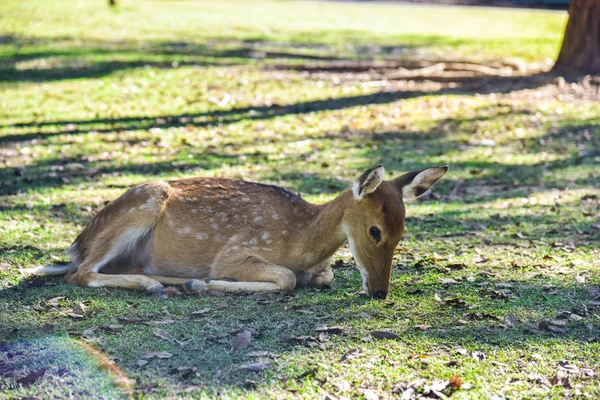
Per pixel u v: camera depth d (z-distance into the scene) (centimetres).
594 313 619
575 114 1566
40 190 1009
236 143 1335
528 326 587
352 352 528
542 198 1052
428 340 554
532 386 489
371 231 625
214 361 506
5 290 638
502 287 682
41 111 1506
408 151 1320
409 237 857
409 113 1568
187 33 2578
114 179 1082
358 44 2530
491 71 1958
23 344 525
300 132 1423
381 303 630
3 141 1290
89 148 1266
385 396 470
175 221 670
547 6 3912
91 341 530
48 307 596
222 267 664
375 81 1866
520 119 1527
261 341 541
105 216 669
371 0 4019
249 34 2627
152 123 1450
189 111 1557
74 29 2523
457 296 655
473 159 1278
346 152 1302
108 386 468
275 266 655
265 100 1662
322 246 655
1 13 2786
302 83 1838
